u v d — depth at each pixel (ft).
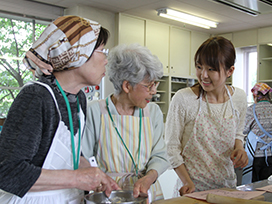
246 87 18.99
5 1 11.66
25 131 2.45
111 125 3.85
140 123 3.95
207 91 4.79
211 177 4.82
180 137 4.98
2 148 2.39
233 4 12.43
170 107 4.99
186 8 13.50
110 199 2.87
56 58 2.68
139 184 3.26
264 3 12.26
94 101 4.00
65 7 13.44
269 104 8.00
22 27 12.48
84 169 2.71
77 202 3.06
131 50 3.55
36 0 12.32
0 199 2.85
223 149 4.81
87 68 2.88
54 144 2.74
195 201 3.41
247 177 7.94
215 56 4.25
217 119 4.72
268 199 3.68
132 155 3.84
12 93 12.32
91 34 2.77
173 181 8.65
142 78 3.51
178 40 17.08
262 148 7.74
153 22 15.66
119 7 13.41
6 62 12.06
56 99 2.81
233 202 3.11
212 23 15.72
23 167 2.38
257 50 17.25
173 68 16.85
